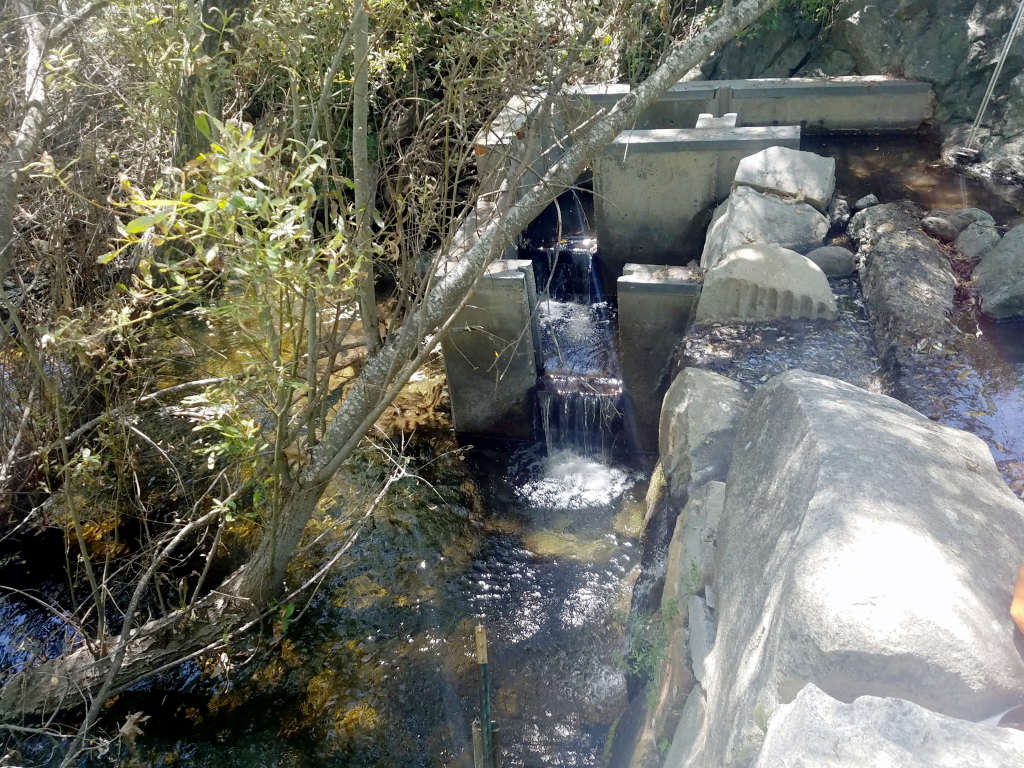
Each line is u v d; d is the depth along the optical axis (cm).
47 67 434
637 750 355
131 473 605
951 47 865
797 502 272
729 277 591
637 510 625
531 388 672
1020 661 211
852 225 698
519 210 447
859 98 872
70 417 538
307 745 462
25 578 561
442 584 564
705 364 559
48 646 513
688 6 916
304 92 546
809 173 693
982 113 838
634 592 515
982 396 486
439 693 489
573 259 838
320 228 409
